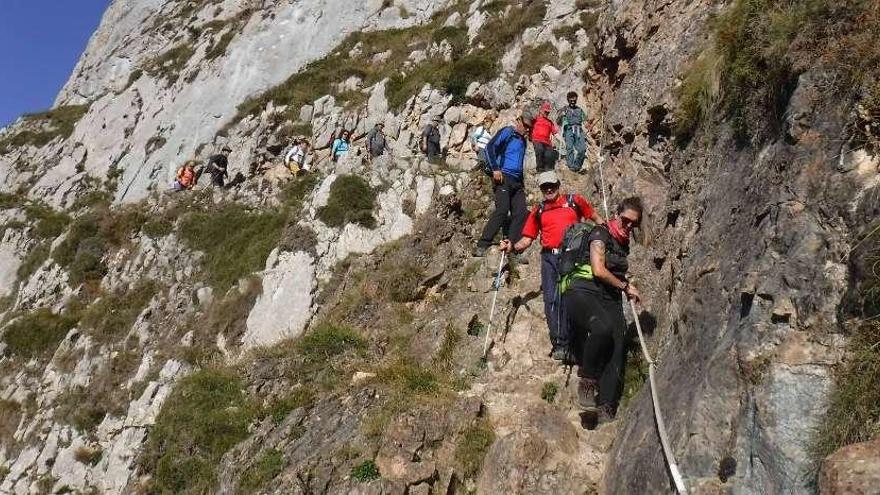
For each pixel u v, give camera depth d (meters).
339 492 7.15
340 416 8.63
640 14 11.90
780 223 5.21
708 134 7.71
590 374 6.48
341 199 15.20
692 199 7.54
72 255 22.23
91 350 17.33
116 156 28.58
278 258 14.86
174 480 10.02
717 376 5.07
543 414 7.17
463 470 7.14
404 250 12.80
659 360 6.54
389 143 19.77
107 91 33.66
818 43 5.65
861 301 4.48
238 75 28.00
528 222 7.68
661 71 9.86
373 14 27.77
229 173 22.89
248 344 13.74
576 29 18.72
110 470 12.63
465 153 18.03
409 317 11.24
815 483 4.19
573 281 6.44
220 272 17.42
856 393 4.24
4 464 15.80
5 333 19.83
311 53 27.48
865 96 5.03
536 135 12.23
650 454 5.49
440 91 19.84
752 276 5.16
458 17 23.80
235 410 10.70
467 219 12.79
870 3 5.31
